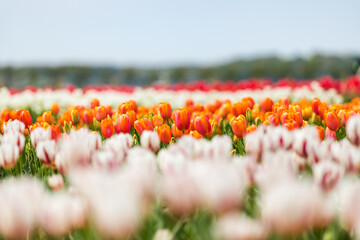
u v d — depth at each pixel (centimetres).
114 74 3550
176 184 126
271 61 3631
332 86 1093
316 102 427
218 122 417
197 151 213
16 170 302
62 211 131
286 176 148
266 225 117
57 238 151
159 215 162
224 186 120
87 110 432
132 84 3466
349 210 129
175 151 212
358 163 198
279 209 105
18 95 1104
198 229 156
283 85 1240
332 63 3300
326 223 128
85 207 134
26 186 137
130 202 109
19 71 3288
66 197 138
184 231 173
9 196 121
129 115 396
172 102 1063
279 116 411
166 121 430
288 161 179
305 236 148
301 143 216
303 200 106
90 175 136
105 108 452
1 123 432
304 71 3269
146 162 168
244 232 112
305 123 375
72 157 193
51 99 1031
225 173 125
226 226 114
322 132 306
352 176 201
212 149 212
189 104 611
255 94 1127
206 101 1065
